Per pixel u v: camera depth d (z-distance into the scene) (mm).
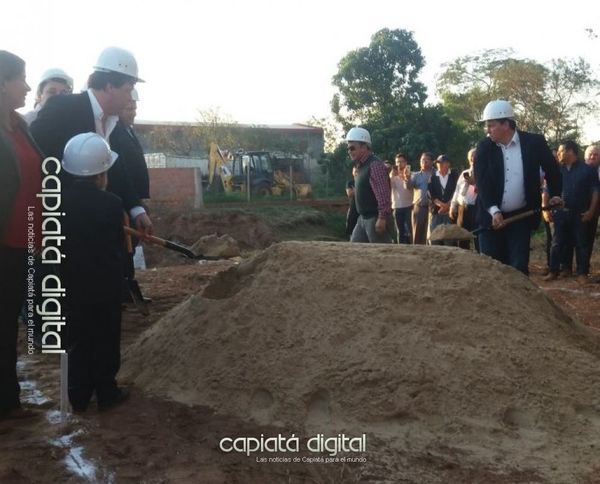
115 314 4105
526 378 3898
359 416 3723
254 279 4746
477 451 3486
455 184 10656
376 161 7223
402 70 36250
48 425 3902
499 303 4348
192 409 4043
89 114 4934
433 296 4266
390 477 3256
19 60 3957
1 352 3996
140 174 6504
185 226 22875
